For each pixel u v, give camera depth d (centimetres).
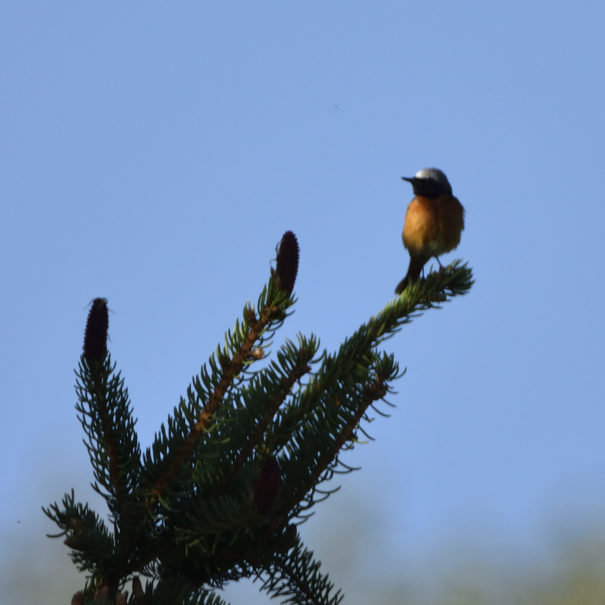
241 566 650
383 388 656
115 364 647
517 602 1552
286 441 650
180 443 620
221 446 645
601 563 1527
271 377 659
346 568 1689
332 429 649
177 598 594
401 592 1636
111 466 624
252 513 580
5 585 1769
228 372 642
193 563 627
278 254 644
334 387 661
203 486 633
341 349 678
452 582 1575
